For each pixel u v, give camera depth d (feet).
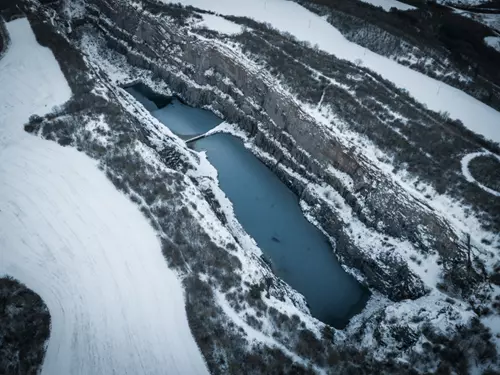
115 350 122.83
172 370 120.78
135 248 147.02
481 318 137.18
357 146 184.34
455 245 154.61
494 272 145.48
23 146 174.50
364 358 130.93
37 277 136.56
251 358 125.70
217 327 131.75
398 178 173.37
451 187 166.71
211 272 144.36
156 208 159.74
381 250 166.50
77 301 132.16
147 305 133.39
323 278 170.71
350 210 181.88
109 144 178.09
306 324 138.51
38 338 123.44
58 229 149.48
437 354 128.26
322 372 125.18
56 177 164.96
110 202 159.53
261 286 144.46
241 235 179.32
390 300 160.45
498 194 164.04
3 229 147.43
